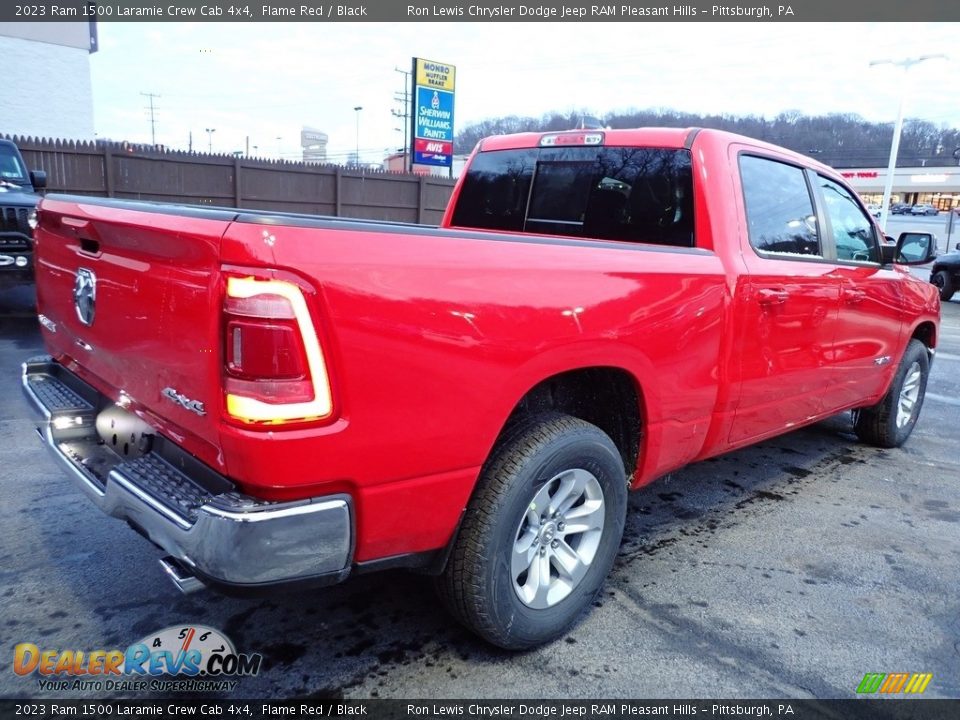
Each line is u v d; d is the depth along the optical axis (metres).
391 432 2.02
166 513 1.98
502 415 2.30
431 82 25.67
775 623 2.90
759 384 3.46
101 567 3.12
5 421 5.02
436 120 26.12
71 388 3.00
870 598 3.13
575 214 3.95
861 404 4.85
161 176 16.30
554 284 2.41
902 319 4.80
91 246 2.58
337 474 1.94
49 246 2.97
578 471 2.63
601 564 2.81
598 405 3.00
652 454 2.99
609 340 2.58
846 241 4.34
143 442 2.40
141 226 2.08
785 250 3.70
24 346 7.27
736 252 3.28
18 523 3.49
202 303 1.89
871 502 4.27
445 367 2.10
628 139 3.68
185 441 2.12
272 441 1.81
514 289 2.29
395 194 19.97
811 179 4.02
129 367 2.35
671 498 4.23
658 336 2.80
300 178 18.28
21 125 20.70
